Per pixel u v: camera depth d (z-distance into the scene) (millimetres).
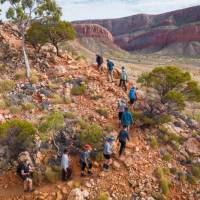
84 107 18297
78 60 27562
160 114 17516
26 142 14461
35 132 14914
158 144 16234
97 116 17406
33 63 23219
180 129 18125
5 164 14047
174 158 15844
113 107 18594
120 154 14695
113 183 13531
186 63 184125
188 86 17484
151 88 18703
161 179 14039
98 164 14336
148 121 16781
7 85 19359
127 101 19500
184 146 16781
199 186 14727
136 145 15680
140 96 20516
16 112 17094
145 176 14125
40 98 18891
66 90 19781
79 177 13680
